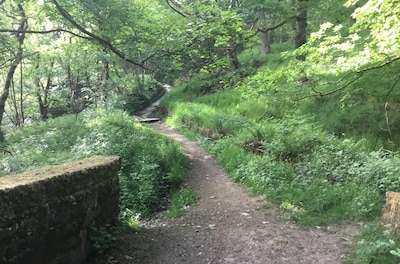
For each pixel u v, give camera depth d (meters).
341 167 8.24
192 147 12.60
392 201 5.23
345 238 5.26
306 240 5.29
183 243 5.36
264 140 10.73
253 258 4.81
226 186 8.41
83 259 4.27
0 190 3.04
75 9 10.70
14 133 19.55
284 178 7.88
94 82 23.70
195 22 10.70
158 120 20.91
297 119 12.05
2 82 27.41
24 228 3.27
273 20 15.27
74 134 13.91
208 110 16.59
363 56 7.35
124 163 9.32
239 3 15.47
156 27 11.64
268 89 8.88
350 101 9.29
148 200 7.71
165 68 12.02
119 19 10.91
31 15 15.92
